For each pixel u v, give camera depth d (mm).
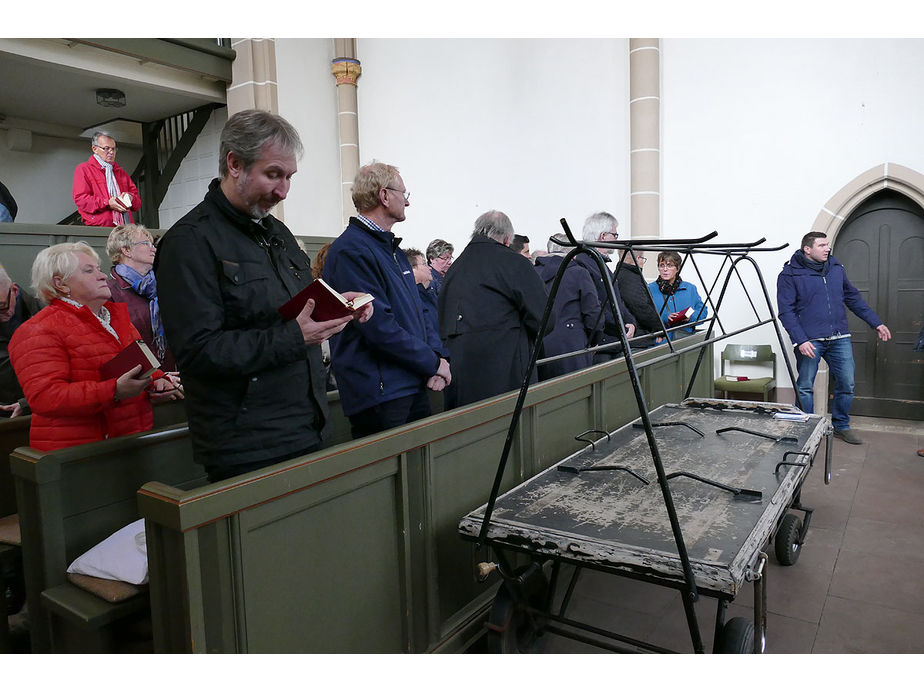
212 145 9031
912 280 5926
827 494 4078
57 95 8375
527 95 7680
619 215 7176
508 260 3188
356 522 1889
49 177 9852
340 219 9125
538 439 2875
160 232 5691
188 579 1422
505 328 3186
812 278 5289
